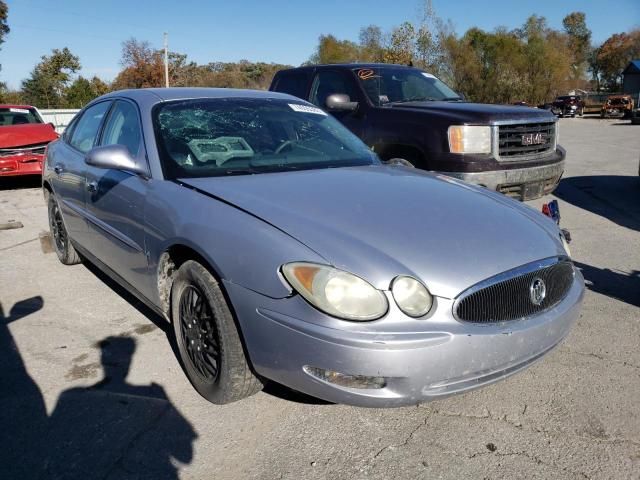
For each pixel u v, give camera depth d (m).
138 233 3.21
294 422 2.72
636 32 74.12
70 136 4.80
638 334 3.65
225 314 2.58
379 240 2.43
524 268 2.53
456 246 2.49
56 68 41.97
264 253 2.40
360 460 2.46
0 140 9.56
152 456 2.48
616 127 27.38
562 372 3.18
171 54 44.62
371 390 2.28
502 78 45.94
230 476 2.36
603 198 8.34
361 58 43.00
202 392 2.88
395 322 2.23
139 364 3.29
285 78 7.69
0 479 2.33
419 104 6.24
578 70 67.38
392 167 3.67
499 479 2.34
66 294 4.46
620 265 5.10
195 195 2.88
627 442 2.57
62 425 2.71
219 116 3.66
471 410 2.82
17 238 6.36
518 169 5.61
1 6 39.25
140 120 3.51
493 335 2.36
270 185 2.95
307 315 2.26
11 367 3.28
